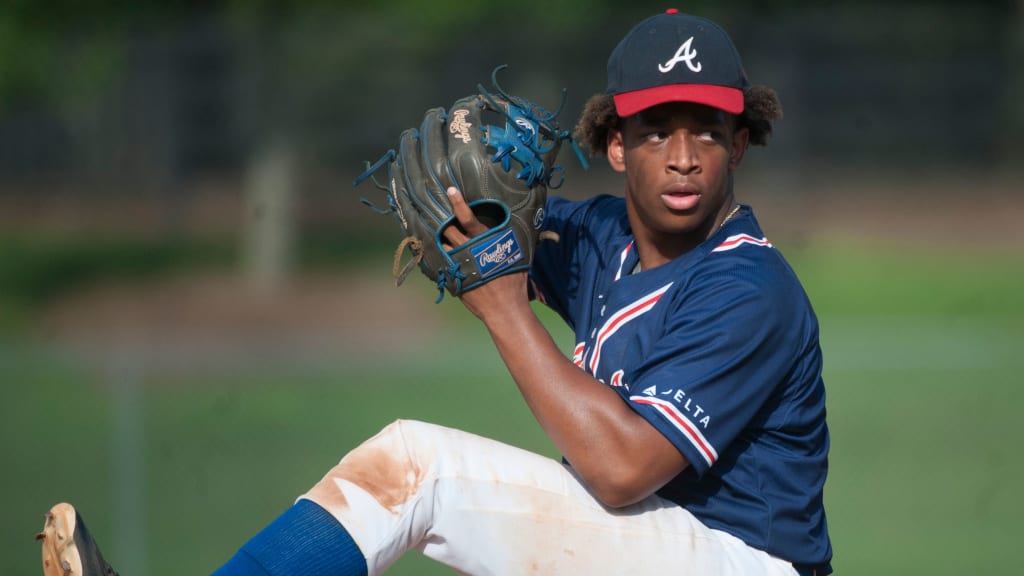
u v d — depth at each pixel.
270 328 54.16
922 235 63.41
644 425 8.57
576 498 8.90
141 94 71.12
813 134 74.06
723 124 9.27
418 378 34.56
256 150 66.06
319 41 67.94
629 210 10.05
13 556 21.56
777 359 9.02
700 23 9.43
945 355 35.72
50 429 29.34
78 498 24.55
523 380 8.87
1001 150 74.75
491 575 8.75
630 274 10.19
